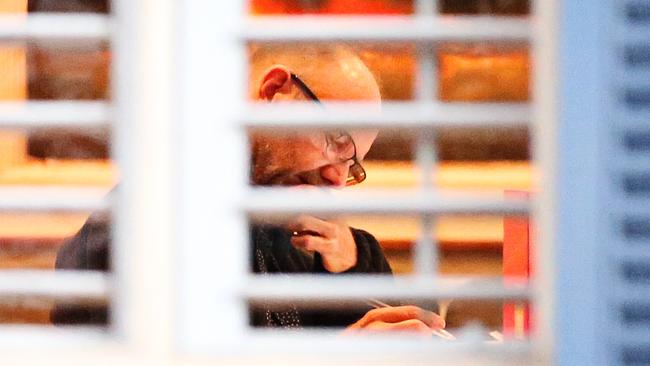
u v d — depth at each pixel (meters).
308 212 3.25
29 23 3.26
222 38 3.22
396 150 6.41
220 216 3.23
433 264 3.76
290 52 5.16
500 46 3.32
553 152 3.12
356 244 5.49
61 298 3.41
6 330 3.31
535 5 3.20
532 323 3.44
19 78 6.61
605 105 3.03
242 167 3.26
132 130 3.20
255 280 3.27
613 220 3.03
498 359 3.22
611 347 3.04
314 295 3.24
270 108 3.29
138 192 3.20
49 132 3.45
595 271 3.03
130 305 3.22
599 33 3.02
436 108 3.36
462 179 6.52
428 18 3.37
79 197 3.32
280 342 3.25
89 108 3.28
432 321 4.86
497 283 3.33
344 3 6.00
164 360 3.21
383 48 3.72
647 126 3.01
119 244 3.22
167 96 3.20
